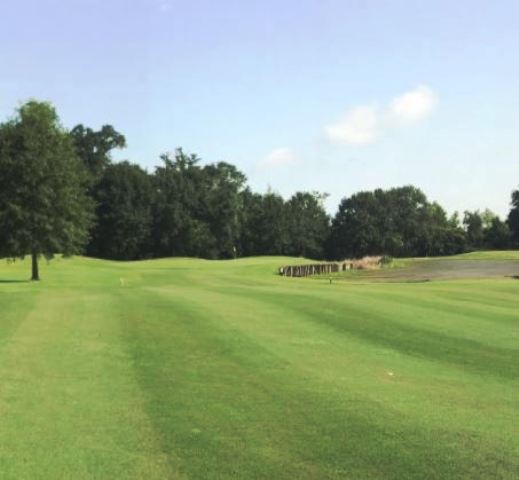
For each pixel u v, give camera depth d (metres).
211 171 114.19
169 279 43.06
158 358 10.84
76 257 69.75
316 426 7.12
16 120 41.94
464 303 20.94
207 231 108.19
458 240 143.00
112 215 98.94
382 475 5.75
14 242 40.47
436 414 7.76
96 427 6.97
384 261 89.44
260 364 10.54
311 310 17.70
